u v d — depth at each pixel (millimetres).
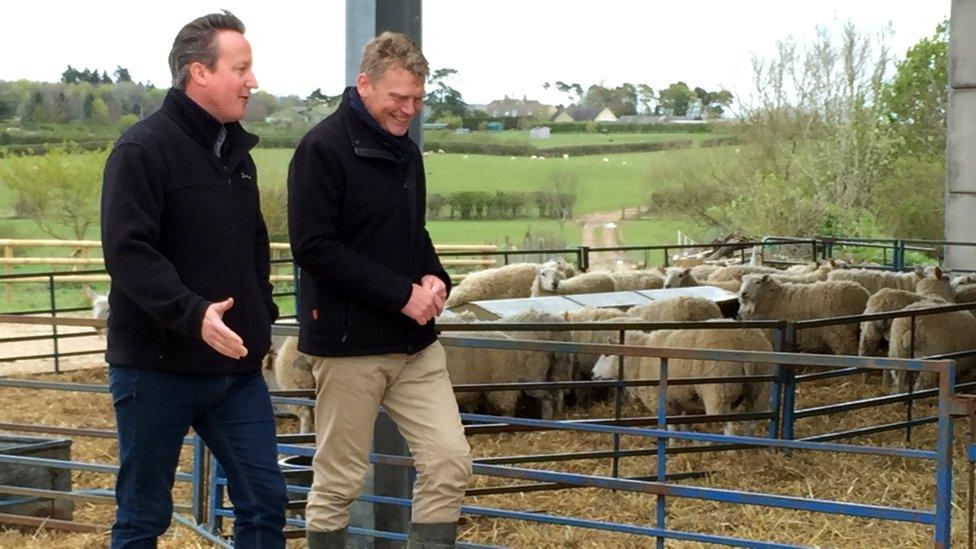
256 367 3816
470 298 14789
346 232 3910
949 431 4195
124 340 3619
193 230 3645
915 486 7316
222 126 3748
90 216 30531
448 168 56062
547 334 9602
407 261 4004
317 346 3930
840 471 7664
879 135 36688
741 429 8578
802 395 10852
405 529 5242
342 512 4125
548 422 4875
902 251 17844
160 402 3629
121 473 3758
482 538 6227
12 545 5699
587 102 64000
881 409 10023
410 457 5082
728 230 37656
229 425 3775
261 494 3787
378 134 3895
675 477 7246
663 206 39906
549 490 7074
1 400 11430
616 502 6992
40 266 26453
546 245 33906
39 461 5855
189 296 3357
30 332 17969
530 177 53812
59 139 36594
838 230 34188
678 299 10703
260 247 3959
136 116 36906
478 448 8766
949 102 20656
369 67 3834
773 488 7312
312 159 3836
